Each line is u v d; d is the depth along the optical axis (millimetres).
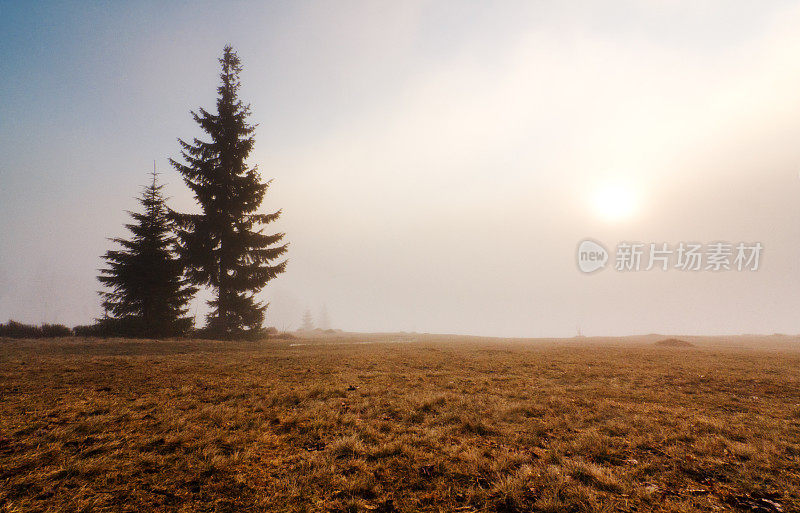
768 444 4617
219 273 24422
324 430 5031
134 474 3488
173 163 24328
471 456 4125
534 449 4457
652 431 5191
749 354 16562
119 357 11328
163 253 23141
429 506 3094
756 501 3162
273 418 5488
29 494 3033
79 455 3842
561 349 19203
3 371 8297
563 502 3098
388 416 5820
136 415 5320
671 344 25703
